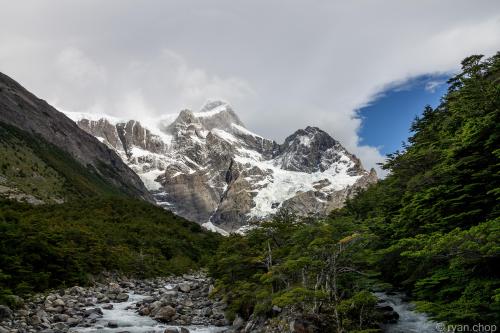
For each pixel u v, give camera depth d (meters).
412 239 23.05
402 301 32.41
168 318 33.19
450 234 19.52
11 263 38.50
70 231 60.91
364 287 28.67
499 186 24.61
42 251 44.94
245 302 33.16
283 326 25.50
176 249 91.94
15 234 43.16
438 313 21.17
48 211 92.62
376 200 53.38
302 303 27.06
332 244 28.44
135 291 50.16
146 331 29.20
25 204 92.44
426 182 30.81
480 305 20.00
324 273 28.56
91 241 61.69
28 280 39.62
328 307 26.45
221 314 35.16
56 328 28.59
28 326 27.94
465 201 26.72
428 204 29.77
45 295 38.38
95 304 39.16
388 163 44.62
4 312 28.44
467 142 26.16
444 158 32.41
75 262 49.41
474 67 32.59
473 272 21.30
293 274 31.70
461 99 30.23
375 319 27.05
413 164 38.69
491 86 27.28
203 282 56.88
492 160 25.50
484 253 18.08
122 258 65.50
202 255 97.88
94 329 29.38
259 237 41.09
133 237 84.56
